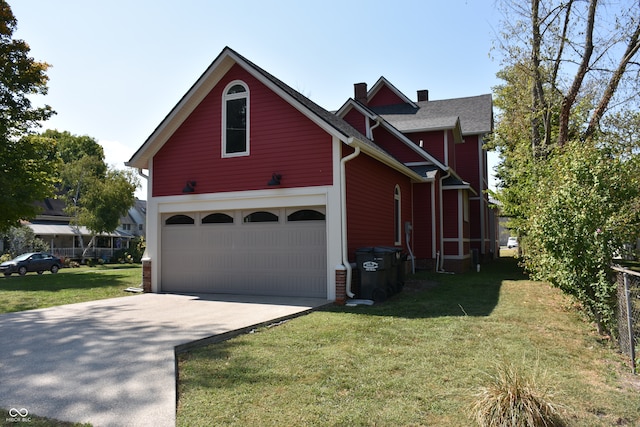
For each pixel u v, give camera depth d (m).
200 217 12.98
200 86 12.41
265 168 11.93
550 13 14.96
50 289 14.98
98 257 42.56
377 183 14.00
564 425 4.03
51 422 4.20
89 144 56.88
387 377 5.25
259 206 11.96
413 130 20.92
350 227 11.62
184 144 13.03
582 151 7.89
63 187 47.19
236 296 11.91
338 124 12.84
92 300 12.02
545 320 8.45
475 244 25.38
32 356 6.16
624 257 7.76
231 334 7.39
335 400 4.61
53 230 40.84
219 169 12.52
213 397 4.74
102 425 4.14
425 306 10.11
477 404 4.09
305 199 11.45
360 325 8.02
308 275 11.55
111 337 7.10
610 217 6.99
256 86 12.18
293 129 11.66
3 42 20.81
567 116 15.37
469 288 13.34
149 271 13.30
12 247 34.41
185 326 7.85
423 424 4.09
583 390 4.89
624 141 15.05
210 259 12.77
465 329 7.66
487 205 27.94
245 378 5.27
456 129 22.72
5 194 20.44
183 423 4.15
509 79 18.66
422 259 18.86
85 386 5.04
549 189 8.68
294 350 6.40
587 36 14.45
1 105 21.33
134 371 5.48
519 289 13.07
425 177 17.67
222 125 12.56
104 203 39.75
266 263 12.05
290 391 4.85
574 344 6.79
